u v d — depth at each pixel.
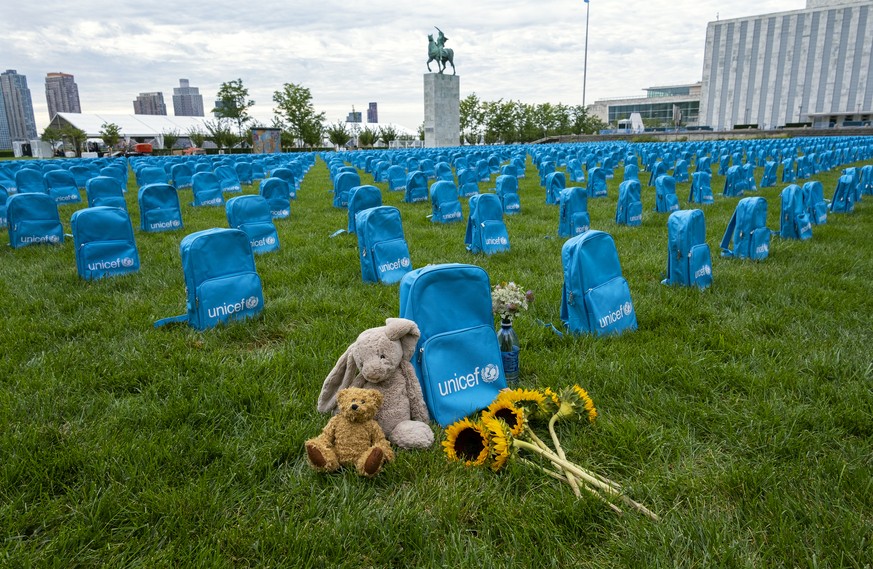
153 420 3.34
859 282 6.17
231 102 60.19
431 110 50.69
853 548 2.32
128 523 2.54
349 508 2.58
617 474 2.92
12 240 8.48
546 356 4.25
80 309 5.48
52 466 2.85
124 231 6.75
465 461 2.93
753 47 107.44
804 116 104.88
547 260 7.50
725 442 3.17
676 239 6.05
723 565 2.22
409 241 8.97
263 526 2.47
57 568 2.25
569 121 86.88
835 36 98.56
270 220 8.25
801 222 8.62
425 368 3.33
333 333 4.70
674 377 3.88
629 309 4.85
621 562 2.31
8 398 3.56
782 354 4.25
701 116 116.88
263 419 3.38
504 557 2.33
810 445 3.06
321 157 40.38
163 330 4.89
